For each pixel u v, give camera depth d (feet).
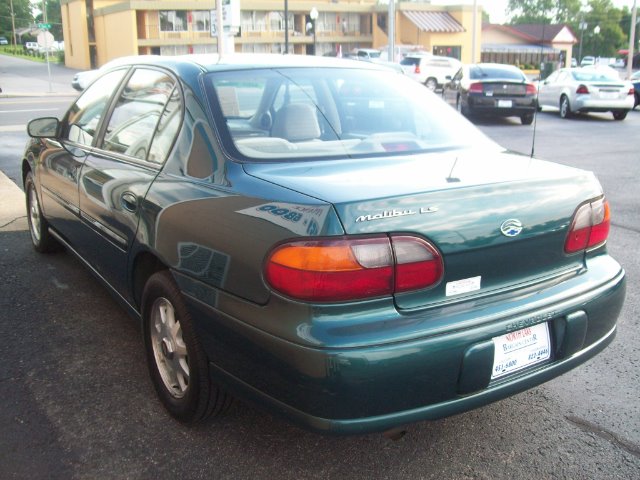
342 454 8.81
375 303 7.02
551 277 8.25
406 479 8.32
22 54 229.25
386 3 164.35
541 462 8.68
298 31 155.84
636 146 39.52
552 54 176.14
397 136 10.10
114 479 8.26
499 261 7.68
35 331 12.41
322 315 6.88
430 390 7.17
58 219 14.08
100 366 11.09
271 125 9.62
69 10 160.97
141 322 10.12
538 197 7.98
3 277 15.24
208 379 8.54
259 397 7.50
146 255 9.62
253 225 7.43
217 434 9.20
